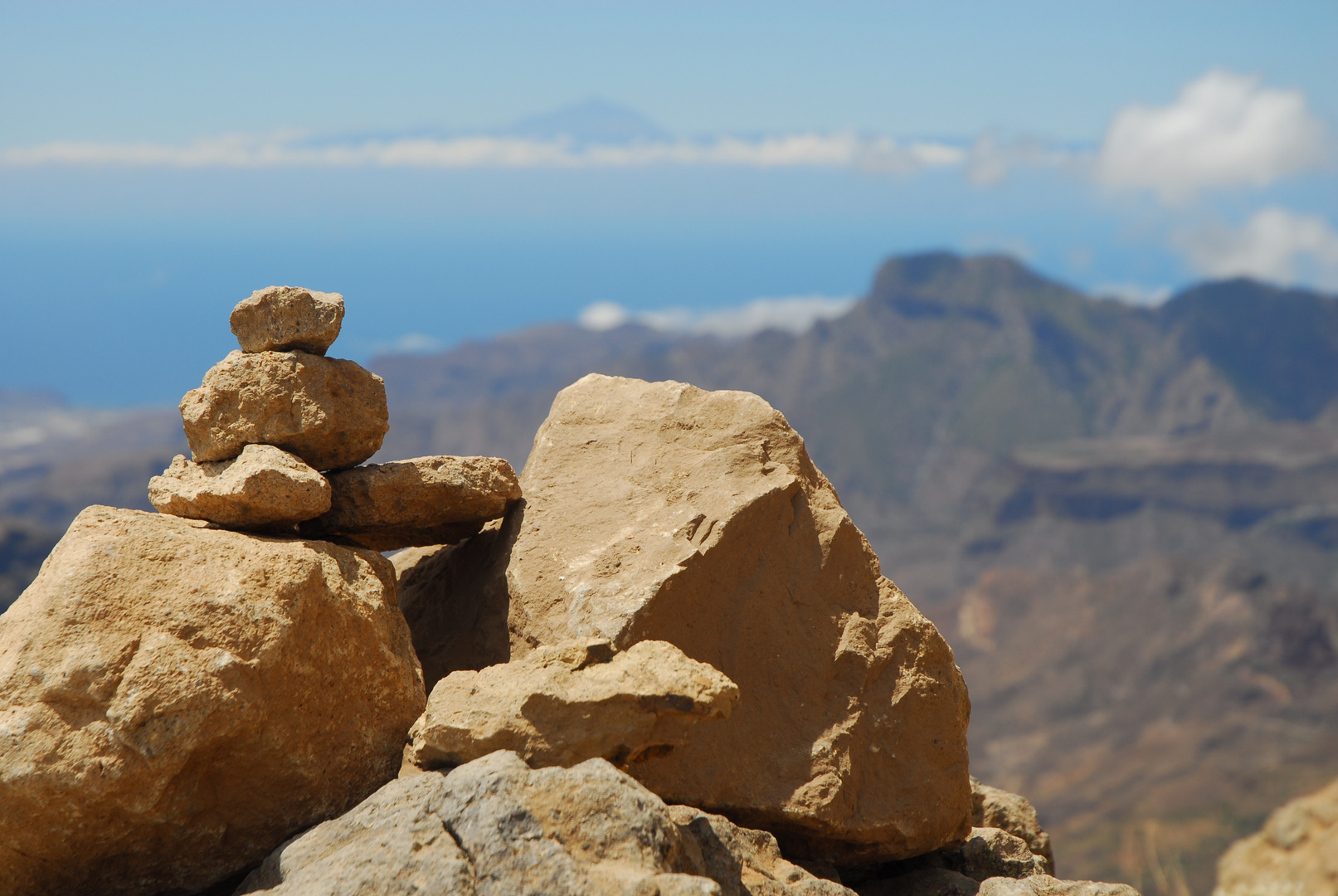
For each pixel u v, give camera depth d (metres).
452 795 1.58
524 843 1.54
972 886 1.81
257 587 1.66
